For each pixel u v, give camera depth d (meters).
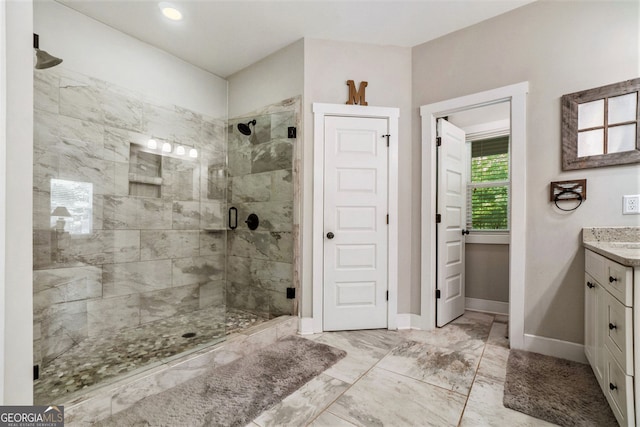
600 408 1.48
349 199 2.65
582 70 2.00
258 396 1.60
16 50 0.56
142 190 2.63
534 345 2.14
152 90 2.73
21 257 0.57
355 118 2.66
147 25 2.45
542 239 2.12
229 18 2.38
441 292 2.72
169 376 1.68
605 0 1.93
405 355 2.11
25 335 0.58
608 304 1.45
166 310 2.76
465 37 2.47
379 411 1.48
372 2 2.19
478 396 1.60
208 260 3.08
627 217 1.86
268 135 2.86
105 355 1.94
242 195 3.06
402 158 2.73
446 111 2.57
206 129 3.14
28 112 0.58
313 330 2.56
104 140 2.40
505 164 3.35
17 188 0.57
